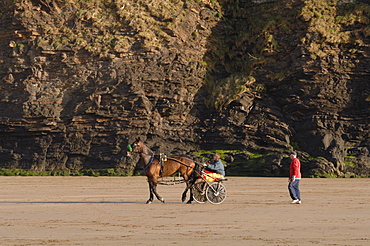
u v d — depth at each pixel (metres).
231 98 47.38
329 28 47.72
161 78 47.31
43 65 47.50
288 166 40.75
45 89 46.94
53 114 45.84
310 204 16.66
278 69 48.47
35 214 13.56
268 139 45.59
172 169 17.25
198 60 50.28
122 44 47.31
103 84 46.66
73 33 48.28
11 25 48.44
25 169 44.72
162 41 48.41
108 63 47.16
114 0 49.22
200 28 51.28
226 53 51.81
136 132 45.16
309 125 45.59
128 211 14.35
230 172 42.31
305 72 46.44
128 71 46.97
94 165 44.28
